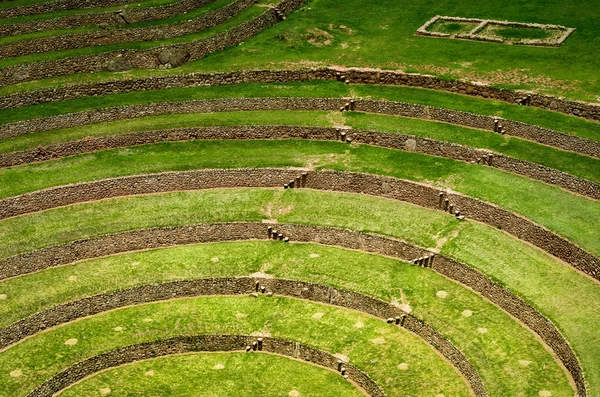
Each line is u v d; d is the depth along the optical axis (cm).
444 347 5278
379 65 7844
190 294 5925
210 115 7338
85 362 5309
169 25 8044
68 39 7775
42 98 7344
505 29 8412
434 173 6569
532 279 5519
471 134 6919
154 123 7162
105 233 6178
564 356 4950
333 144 7075
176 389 5216
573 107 6931
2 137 6944
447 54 8000
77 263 6091
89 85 7456
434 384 5047
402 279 5834
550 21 8462
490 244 5912
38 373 5209
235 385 5244
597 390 4594
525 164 6438
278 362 5438
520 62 7712
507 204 6109
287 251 6200
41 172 6669
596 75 7356
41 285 5841
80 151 6925
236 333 5541
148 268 6016
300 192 6650
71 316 5684
